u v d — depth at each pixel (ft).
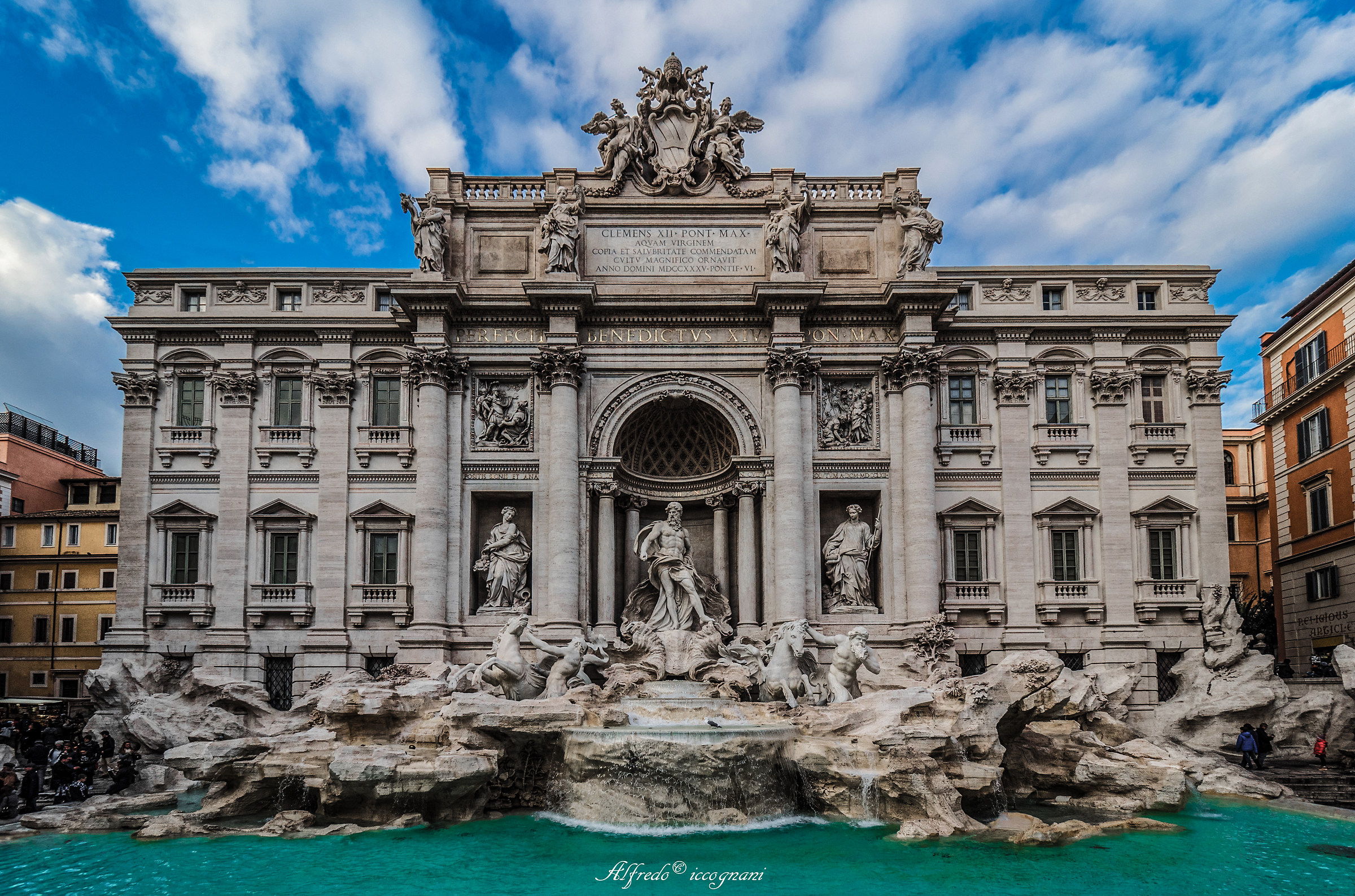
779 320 135.03
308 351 140.36
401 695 99.66
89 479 202.08
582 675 115.24
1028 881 68.85
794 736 92.27
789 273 135.13
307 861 74.84
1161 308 143.02
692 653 121.39
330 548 135.33
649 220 141.59
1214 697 127.24
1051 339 141.69
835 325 139.03
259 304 142.00
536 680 108.99
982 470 138.41
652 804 86.48
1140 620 135.54
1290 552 171.42
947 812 82.58
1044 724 105.29
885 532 134.82
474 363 138.00
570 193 138.62
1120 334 141.08
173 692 130.41
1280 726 123.85
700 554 145.18
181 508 135.74
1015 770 103.30
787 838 80.84
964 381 142.41
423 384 134.41
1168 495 138.21
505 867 72.74
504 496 137.49
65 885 68.95
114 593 184.75
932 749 86.12
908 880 68.95
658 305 136.46
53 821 87.61
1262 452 216.13
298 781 92.32
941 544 137.28
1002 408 139.74
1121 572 136.15
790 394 133.80
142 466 137.18
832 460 135.54
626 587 139.54
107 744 119.44
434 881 68.90
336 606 133.69
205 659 132.46
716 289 139.95
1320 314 160.66
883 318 138.51
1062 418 141.38
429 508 131.75
